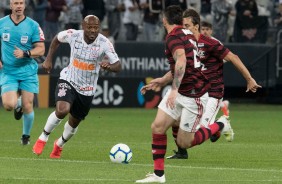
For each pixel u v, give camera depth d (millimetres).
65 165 32156
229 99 74812
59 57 68875
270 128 52344
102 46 34125
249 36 71625
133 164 32938
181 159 35406
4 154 35906
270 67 71938
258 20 71562
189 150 39062
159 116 27500
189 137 28734
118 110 65938
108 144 41406
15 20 38125
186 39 27766
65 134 34844
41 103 67250
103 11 69625
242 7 71312
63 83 34344
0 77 38875
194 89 27984
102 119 57469
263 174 30328
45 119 56250
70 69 34438
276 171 31297
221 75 35938
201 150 39125
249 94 74750
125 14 71062
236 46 70750
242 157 36438
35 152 34750
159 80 28984
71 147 39625
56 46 34906
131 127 51719
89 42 34062
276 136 47156
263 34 71938
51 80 67375
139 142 42688
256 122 56844
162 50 70188
